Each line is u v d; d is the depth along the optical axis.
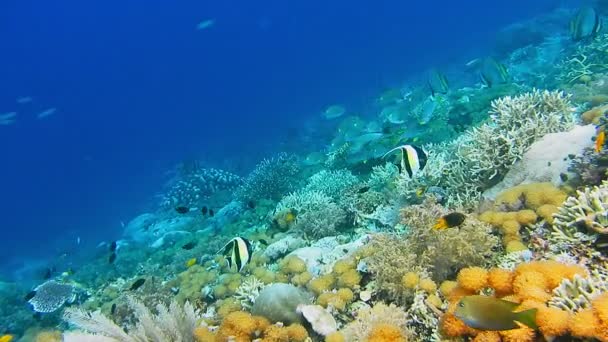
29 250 30.27
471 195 6.31
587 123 6.54
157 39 94.81
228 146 34.75
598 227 3.66
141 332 4.69
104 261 13.07
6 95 89.50
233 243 4.80
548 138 5.79
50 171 68.69
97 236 27.05
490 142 6.26
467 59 32.19
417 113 10.72
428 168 6.91
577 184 4.86
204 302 6.87
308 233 8.21
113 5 90.44
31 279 15.62
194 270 7.63
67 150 74.06
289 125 36.28
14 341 8.71
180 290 7.12
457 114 10.88
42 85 91.88
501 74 8.34
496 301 2.64
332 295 4.79
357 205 8.17
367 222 7.86
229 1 93.69
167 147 57.44
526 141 6.06
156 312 6.71
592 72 11.20
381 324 3.74
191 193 16.08
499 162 6.10
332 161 12.19
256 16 95.06
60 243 28.38
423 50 55.88
